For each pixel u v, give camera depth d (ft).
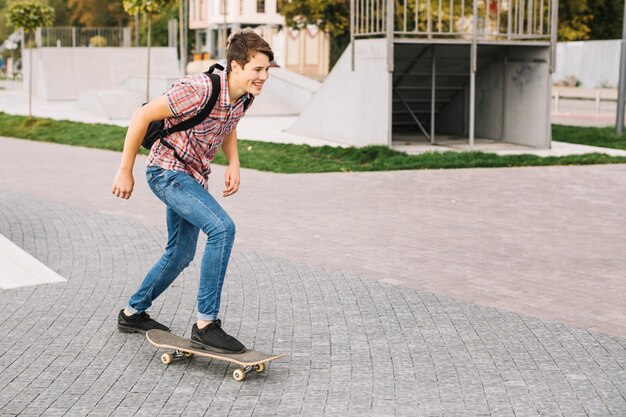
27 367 15.40
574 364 15.49
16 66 249.96
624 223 29.86
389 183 39.14
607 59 109.70
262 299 19.97
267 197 35.45
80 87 115.24
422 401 13.74
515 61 55.16
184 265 16.66
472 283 21.66
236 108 14.87
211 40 163.94
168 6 77.41
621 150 53.93
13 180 41.34
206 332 15.05
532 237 27.48
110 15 224.33
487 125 58.39
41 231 28.19
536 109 53.78
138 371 15.25
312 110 60.70
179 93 14.32
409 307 19.30
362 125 53.31
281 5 125.08
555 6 51.75
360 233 28.02
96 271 22.81
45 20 82.58
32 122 72.59
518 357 15.89
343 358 15.87
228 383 14.66
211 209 15.01
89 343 16.78
